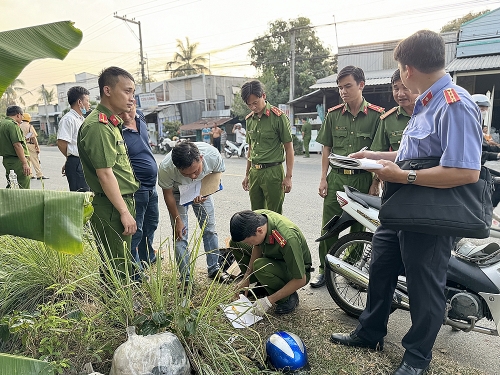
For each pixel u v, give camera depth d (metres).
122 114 2.70
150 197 3.02
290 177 3.63
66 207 1.52
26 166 5.42
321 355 2.20
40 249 2.49
